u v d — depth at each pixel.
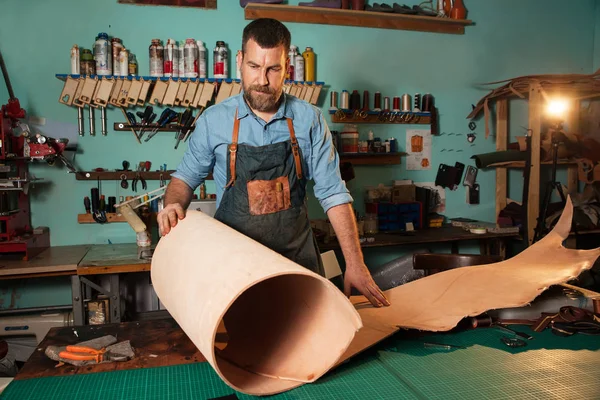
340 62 4.21
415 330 1.67
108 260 3.13
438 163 4.57
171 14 3.79
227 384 1.21
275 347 1.44
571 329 1.64
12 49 3.53
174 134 3.85
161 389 1.28
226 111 1.88
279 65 1.67
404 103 4.30
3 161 3.29
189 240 1.44
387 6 4.16
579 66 4.97
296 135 1.88
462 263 2.49
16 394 1.25
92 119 3.68
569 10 4.88
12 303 3.70
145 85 3.58
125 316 3.51
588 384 1.29
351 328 1.26
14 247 3.10
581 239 4.60
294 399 1.23
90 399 1.23
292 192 1.92
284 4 4.02
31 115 3.59
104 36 3.52
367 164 4.28
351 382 1.32
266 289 1.63
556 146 4.12
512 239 4.55
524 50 4.77
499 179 4.65
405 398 1.23
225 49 3.72
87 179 3.67
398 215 4.14
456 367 1.40
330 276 3.36
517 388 1.27
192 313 1.18
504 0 4.65
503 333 1.66
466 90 4.60
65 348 1.50
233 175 1.87
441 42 4.48
